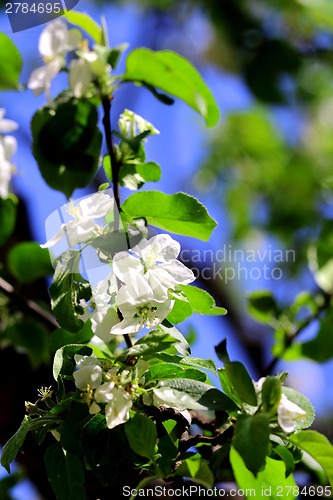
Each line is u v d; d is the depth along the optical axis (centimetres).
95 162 87
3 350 110
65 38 88
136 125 91
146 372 93
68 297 90
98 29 89
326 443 90
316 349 118
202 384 91
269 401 89
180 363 92
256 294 119
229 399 91
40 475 102
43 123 87
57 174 87
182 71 88
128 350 90
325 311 118
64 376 92
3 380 108
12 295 112
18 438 91
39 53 88
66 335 96
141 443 89
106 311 91
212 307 94
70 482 91
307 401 93
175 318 93
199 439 92
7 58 91
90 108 87
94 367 90
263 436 87
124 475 93
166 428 93
